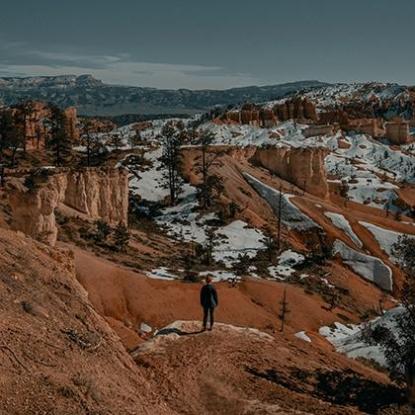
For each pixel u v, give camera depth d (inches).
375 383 950.4
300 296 2369.6
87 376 496.1
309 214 3804.1
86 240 2466.8
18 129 3959.2
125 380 566.9
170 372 734.5
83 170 2847.0
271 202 4008.4
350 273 3166.8
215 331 912.3
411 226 4163.4
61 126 4490.7
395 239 3759.8
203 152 4074.8
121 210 3031.5
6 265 624.1
